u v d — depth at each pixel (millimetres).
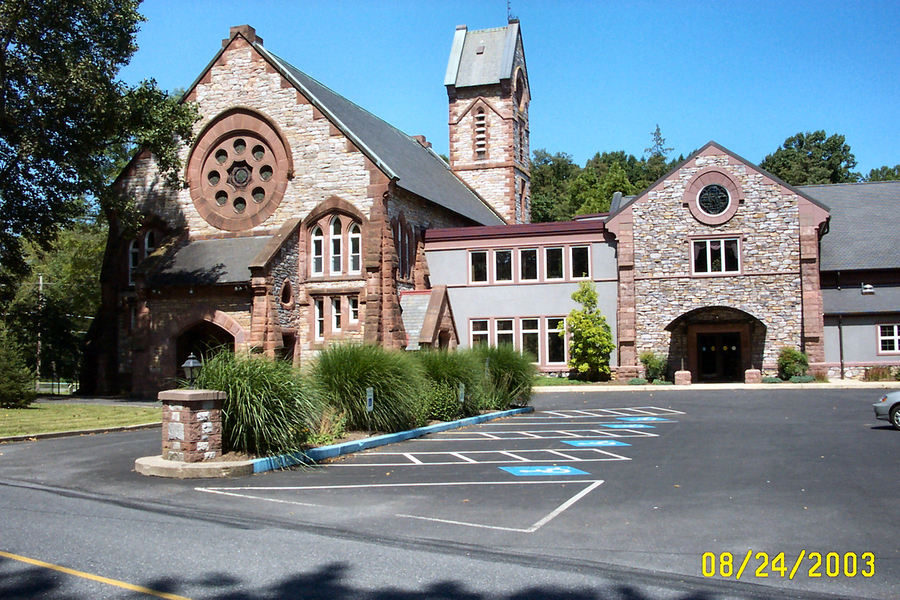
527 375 25875
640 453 15430
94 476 12516
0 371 24922
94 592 6586
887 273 36000
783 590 6918
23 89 26906
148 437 18016
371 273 30938
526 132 57781
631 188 80125
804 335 33938
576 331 35344
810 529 8984
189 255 32250
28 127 27250
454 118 54281
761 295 34625
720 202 35219
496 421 22750
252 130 33188
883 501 10453
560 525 9305
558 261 37156
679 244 35531
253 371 14102
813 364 33625
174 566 7383
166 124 28828
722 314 35500
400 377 18516
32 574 7070
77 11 26891
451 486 11945
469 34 56594
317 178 32281
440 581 7066
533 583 7031
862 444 16047
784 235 34500
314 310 31922
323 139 32281
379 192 31406
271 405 13977
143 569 7270
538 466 13945
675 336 35750
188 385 14609
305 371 17891
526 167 57031
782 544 8359
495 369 25094
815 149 81562
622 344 35625
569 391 33219
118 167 46594
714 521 9414
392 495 11211
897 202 40312
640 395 30609
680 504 10414
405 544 8406
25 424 19594
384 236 31250
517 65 55531
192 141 33469
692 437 17844
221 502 10602
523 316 37219
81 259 51344
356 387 17688
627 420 22094
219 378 13828
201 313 30562
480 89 53844
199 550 7973
